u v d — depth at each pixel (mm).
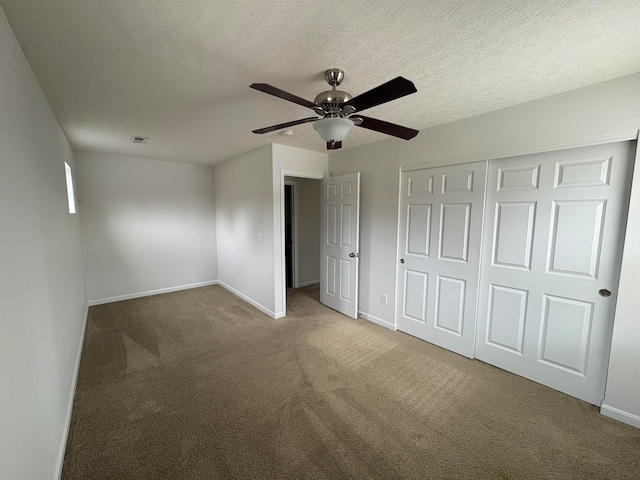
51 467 1402
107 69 1661
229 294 4723
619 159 1851
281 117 2488
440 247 2822
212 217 5258
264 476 1481
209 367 2516
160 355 2721
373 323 3500
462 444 1687
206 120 2555
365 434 1763
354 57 1555
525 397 2113
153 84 1855
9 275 1069
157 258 4699
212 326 3410
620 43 1416
